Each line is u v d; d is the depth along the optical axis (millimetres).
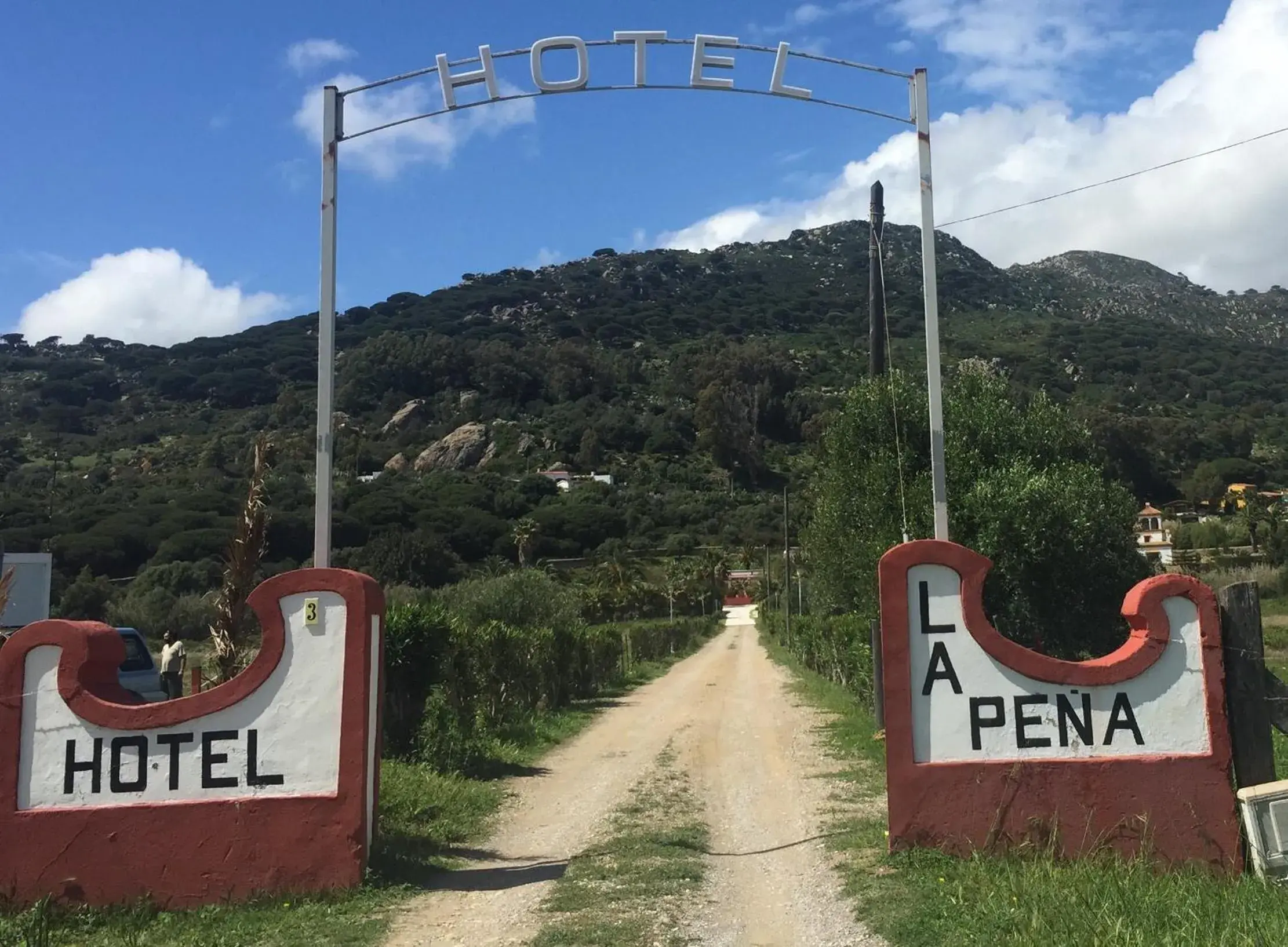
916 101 8570
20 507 54625
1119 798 6746
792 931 5891
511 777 12703
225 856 6766
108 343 116062
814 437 91562
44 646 6891
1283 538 53688
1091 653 13742
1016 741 6863
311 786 6875
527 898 6781
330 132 8227
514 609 29562
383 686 7914
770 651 50188
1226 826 6680
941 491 8078
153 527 51469
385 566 54562
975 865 6465
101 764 6801
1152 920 5078
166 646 16703
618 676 31922
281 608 7023
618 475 100625
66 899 6652
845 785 11141
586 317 153625
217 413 95500
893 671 6973
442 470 93250
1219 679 6836
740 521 92062
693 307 164000
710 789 11578
